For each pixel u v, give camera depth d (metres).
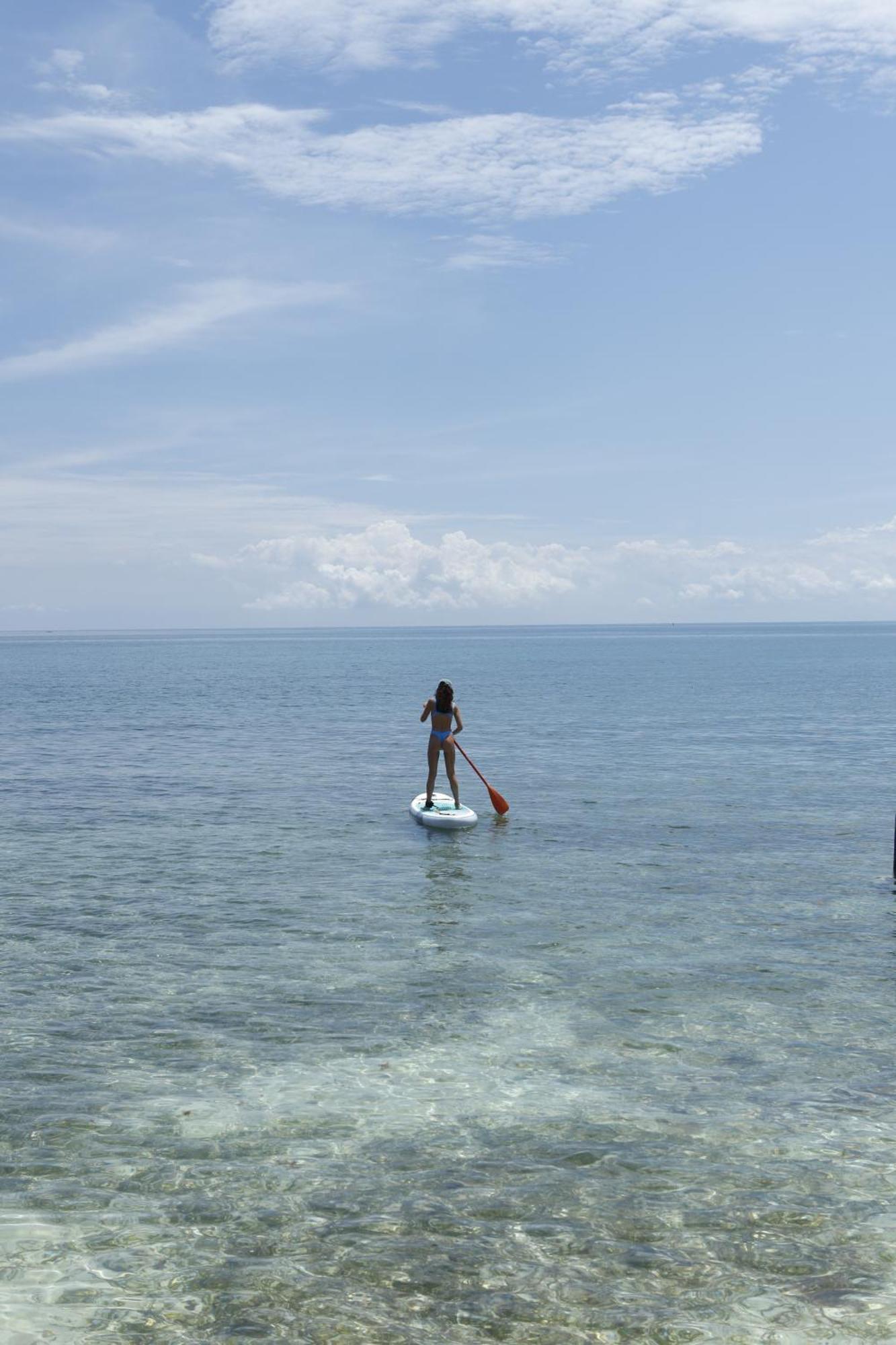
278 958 11.29
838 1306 5.19
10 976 10.66
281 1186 6.42
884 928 12.49
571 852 16.97
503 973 10.77
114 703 55.62
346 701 57.38
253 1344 4.87
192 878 15.16
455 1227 5.93
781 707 50.25
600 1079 8.12
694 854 16.77
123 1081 8.04
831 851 17.03
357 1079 8.09
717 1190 6.38
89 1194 6.31
